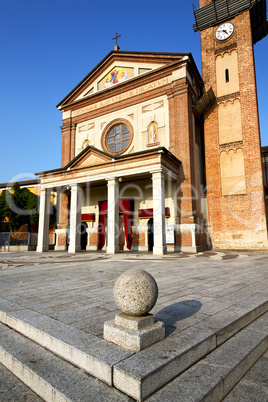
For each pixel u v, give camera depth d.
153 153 16.12
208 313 3.84
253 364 3.08
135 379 2.10
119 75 22.91
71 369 2.64
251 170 18.83
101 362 2.40
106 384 2.35
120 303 2.92
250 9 20.61
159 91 20.27
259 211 18.14
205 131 20.92
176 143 18.75
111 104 22.75
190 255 14.52
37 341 3.29
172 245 17.55
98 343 2.82
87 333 3.13
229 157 19.78
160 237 15.37
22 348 3.16
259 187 18.39
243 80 20.12
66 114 25.67
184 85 18.92
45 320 3.63
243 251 17.77
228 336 3.37
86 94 24.80
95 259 13.28
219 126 20.48
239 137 19.64
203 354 2.86
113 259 13.02
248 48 20.25
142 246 19.36
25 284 6.52
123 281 2.99
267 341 3.55
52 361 2.82
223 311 3.94
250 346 3.15
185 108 18.67
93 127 23.84
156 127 20.11
